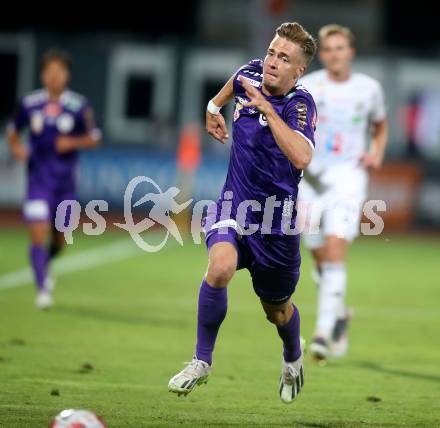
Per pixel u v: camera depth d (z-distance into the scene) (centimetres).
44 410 2153
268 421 2133
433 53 8512
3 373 2577
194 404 2295
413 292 4784
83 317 3672
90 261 5691
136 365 2786
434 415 2233
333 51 3234
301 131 2025
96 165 7875
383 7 10138
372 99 3284
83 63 8531
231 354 3041
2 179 8006
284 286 2155
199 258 6081
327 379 2697
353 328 3675
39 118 3916
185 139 7744
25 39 8469
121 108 8581
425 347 3275
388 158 8462
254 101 1964
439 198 8169
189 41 8631
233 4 9831
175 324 3600
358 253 6725
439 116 8500
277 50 2042
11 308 3822
